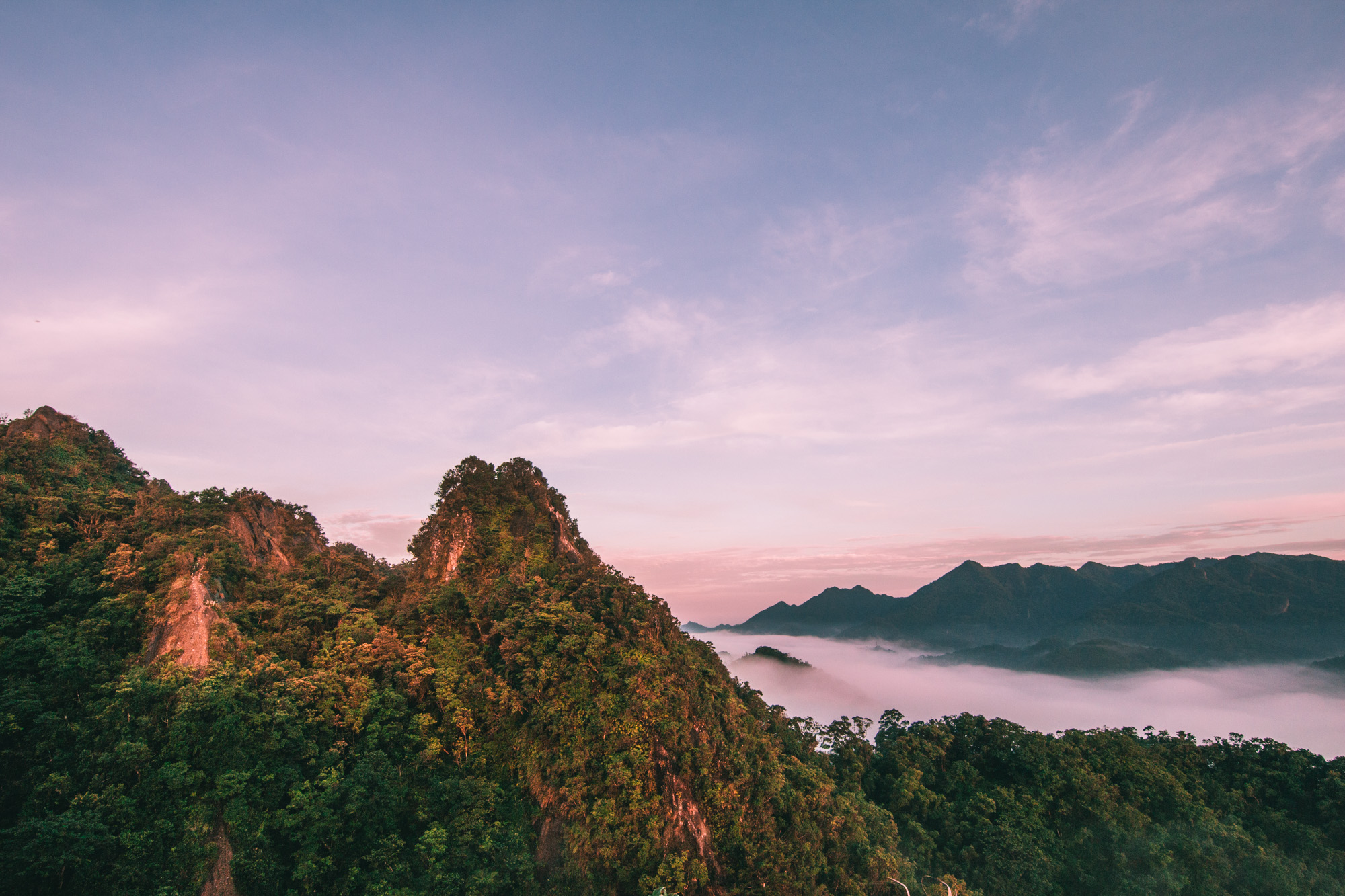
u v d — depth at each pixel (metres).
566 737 61.16
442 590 76.12
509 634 68.31
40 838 41.44
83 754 47.72
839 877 63.31
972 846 78.19
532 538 84.31
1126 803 84.38
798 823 64.81
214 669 54.72
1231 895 75.88
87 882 42.94
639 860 56.69
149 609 59.97
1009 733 94.38
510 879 54.03
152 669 54.31
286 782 51.88
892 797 85.44
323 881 50.31
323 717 56.62
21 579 58.28
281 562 83.00
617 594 74.88
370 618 68.62
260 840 49.09
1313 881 77.19
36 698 50.12
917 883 68.56
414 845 53.38
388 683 62.66
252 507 84.88
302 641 64.88
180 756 48.88
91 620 56.72
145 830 45.72
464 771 60.44
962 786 88.31
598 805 57.59
